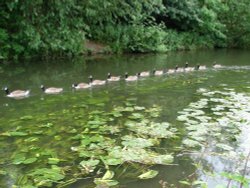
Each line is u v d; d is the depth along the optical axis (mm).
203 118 7902
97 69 13859
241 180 4016
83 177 5266
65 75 12422
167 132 6996
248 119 7934
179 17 24281
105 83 11352
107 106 8805
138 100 9453
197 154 6145
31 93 9875
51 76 12156
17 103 8898
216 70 14336
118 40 19500
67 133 6906
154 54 20016
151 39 20906
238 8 27031
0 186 4969
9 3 13906
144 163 5719
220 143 6633
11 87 10438
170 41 23125
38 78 11758
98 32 19266
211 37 26547
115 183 5074
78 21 16500
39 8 14758
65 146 6305
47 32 15273
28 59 15094
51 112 8211
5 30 14562
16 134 6719
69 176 5289
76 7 15852
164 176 5359
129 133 6973
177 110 8562
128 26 20375
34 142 6445
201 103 9141
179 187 5047
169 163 5738
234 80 12352
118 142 6512
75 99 9391
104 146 6254
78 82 11430
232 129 7336
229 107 8836
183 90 10680
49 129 7090
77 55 16938
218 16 27531
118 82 11578
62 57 16203
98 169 5516
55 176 5199
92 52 18172
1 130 6992
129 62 16188
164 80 12094
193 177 5355
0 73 12242
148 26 21547
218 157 6055
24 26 14531
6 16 14461
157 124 7414
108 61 16188
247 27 26953
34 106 8680
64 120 7648
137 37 20156
